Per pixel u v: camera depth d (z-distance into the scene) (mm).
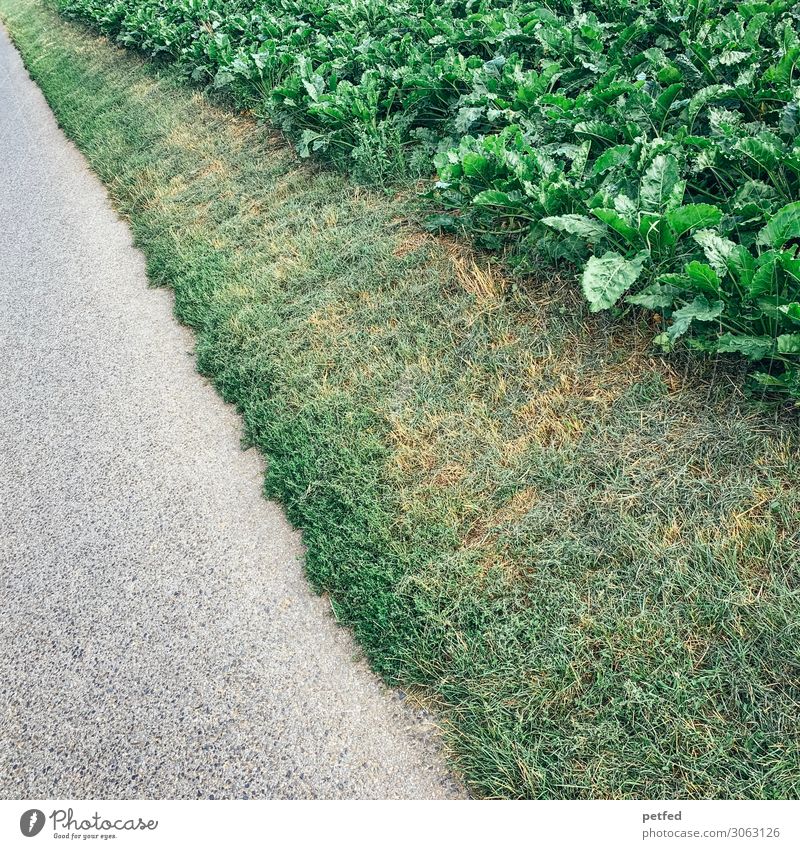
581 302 4180
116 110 10641
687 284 3480
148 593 3719
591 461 3463
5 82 16000
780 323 3311
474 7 7383
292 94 6812
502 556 3234
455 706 2836
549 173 4406
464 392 4027
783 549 2918
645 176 3854
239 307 5355
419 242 5273
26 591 3920
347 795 2723
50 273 7215
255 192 6777
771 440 3240
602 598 2947
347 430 4031
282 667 3213
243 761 2922
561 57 5805
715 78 5016
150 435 4750
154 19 11805
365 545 3449
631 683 2643
